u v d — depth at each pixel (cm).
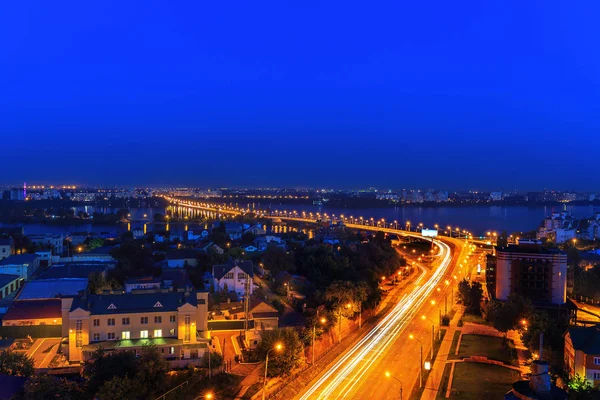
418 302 16700
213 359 10119
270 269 19238
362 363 10838
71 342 10188
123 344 10312
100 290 12812
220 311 13212
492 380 9806
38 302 13388
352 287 13962
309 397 9044
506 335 12762
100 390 8006
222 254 19512
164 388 8869
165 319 10812
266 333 10531
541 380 4678
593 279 17600
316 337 11644
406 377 10031
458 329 13475
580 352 9000
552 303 15288
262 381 9650
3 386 8119
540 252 15888
